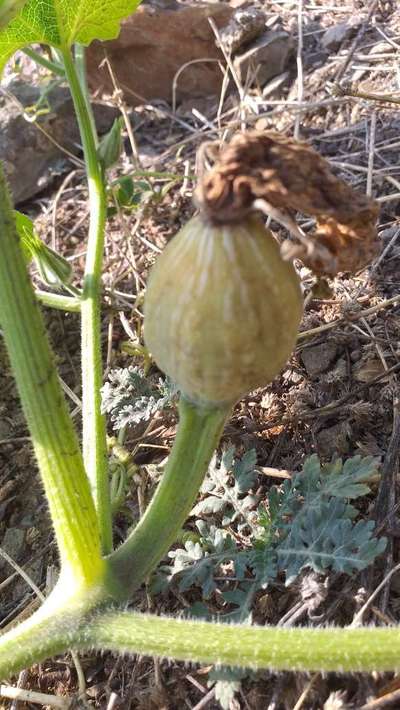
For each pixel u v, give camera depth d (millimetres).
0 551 237
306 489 201
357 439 235
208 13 366
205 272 143
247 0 405
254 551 197
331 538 190
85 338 227
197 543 207
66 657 213
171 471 178
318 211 147
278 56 367
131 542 186
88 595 178
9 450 271
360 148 320
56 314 303
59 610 177
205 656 164
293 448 238
